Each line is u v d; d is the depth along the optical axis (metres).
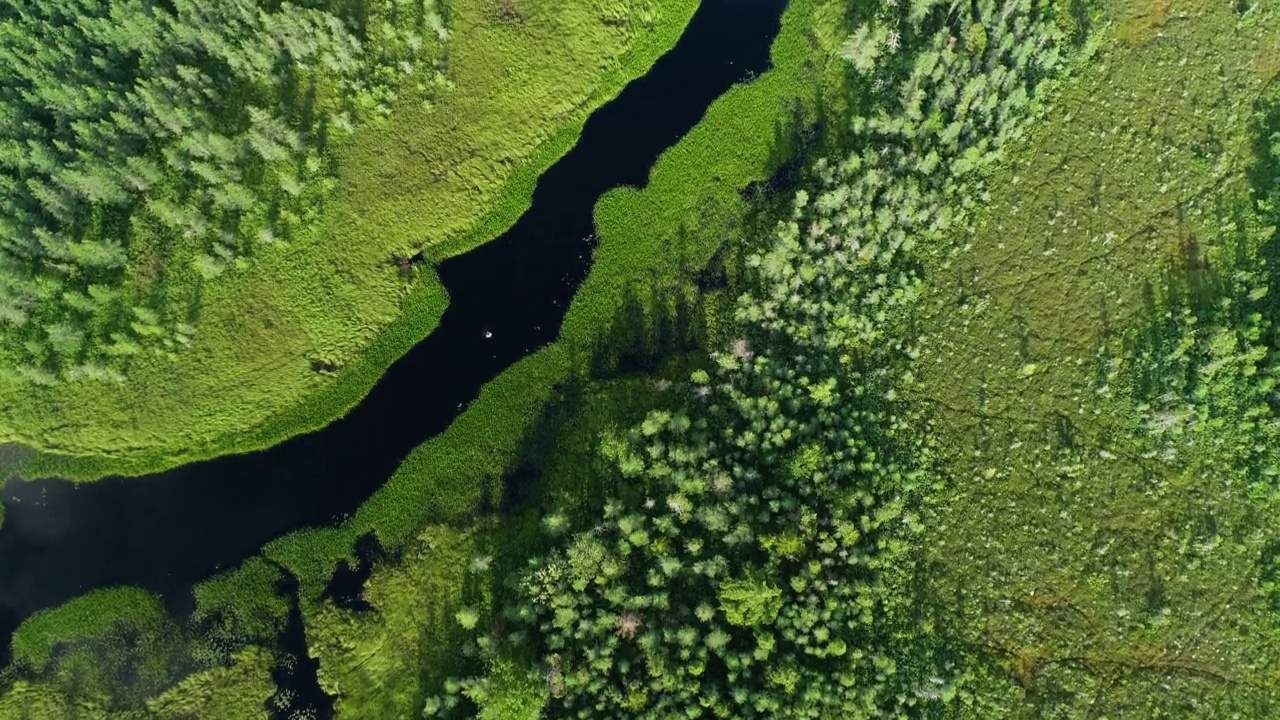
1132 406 61.12
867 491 59.88
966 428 62.28
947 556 60.41
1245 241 62.31
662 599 55.56
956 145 64.19
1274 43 64.88
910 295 63.19
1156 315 62.22
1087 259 63.88
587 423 63.47
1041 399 62.31
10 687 59.25
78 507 62.25
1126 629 58.41
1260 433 58.84
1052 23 64.44
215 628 60.84
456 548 61.62
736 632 56.34
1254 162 63.47
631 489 60.44
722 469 59.03
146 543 62.06
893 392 62.41
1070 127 65.50
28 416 62.12
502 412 64.19
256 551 62.19
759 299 63.75
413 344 65.50
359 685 59.81
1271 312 60.34
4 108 61.12
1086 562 59.69
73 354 62.25
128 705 59.12
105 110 63.66
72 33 62.88
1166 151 64.38
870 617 57.22
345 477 63.50
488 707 54.34
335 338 64.94
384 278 65.69
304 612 61.31
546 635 56.78
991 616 59.16
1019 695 57.44
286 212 64.88
